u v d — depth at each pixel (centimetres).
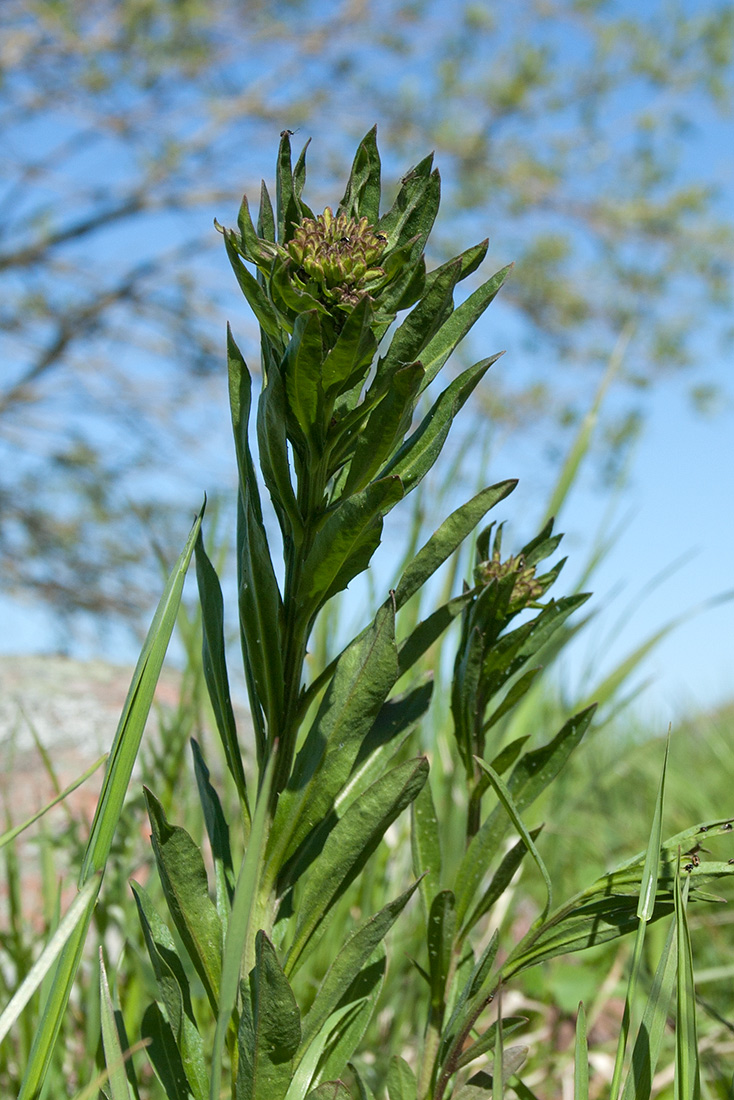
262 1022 36
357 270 38
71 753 101
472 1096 39
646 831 97
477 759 38
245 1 317
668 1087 56
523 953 39
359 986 41
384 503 37
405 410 38
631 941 78
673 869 38
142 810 57
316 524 39
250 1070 36
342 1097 37
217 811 41
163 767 58
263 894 39
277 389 37
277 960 35
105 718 109
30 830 74
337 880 38
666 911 38
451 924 40
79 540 331
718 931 82
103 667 135
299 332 37
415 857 42
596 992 70
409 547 64
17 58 296
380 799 38
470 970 42
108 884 55
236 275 38
